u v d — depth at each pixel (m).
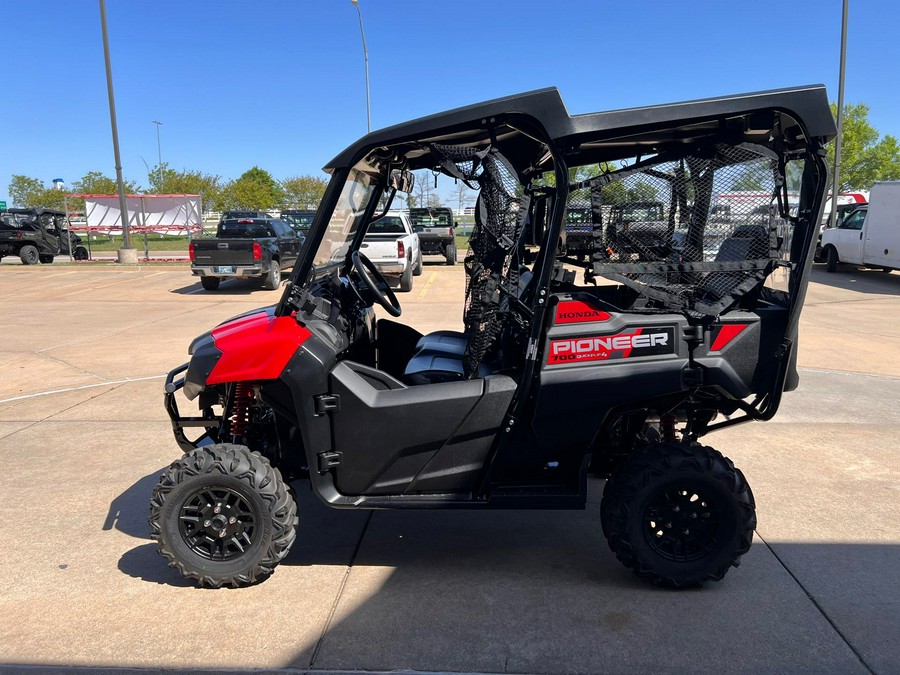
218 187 49.97
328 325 3.36
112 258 25.97
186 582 3.33
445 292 14.45
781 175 3.05
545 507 3.21
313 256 3.18
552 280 3.25
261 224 16.55
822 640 2.81
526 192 3.03
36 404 6.38
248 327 3.26
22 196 52.09
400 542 3.75
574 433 3.15
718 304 3.07
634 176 3.07
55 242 23.38
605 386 3.08
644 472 3.10
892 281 16.80
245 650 2.78
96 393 6.74
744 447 5.18
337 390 3.16
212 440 3.76
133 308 12.59
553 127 2.96
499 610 3.06
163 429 5.66
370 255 13.49
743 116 3.02
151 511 3.20
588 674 2.62
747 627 2.91
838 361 8.08
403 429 3.19
